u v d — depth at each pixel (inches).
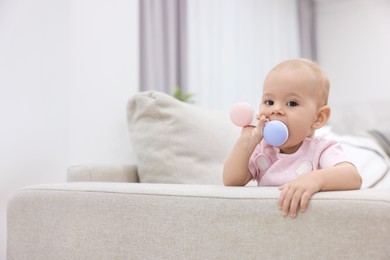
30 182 56.4
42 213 40.2
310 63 38.7
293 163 38.2
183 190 34.0
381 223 26.4
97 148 59.4
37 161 56.4
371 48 182.2
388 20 179.5
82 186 39.4
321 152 36.9
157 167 50.8
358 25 184.9
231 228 30.8
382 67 180.2
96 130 59.4
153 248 33.9
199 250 31.9
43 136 56.7
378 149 70.6
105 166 52.2
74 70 57.0
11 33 56.4
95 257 36.8
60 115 56.5
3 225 55.2
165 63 115.9
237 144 38.1
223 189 33.5
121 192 36.2
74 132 56.6
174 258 32.9
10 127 55.9
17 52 56.6
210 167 51.9
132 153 64.2
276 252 29.1
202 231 31.9
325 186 30.0
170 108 52.4
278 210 29.4
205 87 133.1
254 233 30.0
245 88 154.3
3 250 55.0
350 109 167.5
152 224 34.1
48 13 57.4
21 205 41.5
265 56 166.6
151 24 111.4
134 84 65.9
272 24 171.6
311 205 28.4
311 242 28.1
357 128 165.2
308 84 36.7
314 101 37.2
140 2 109.0
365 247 26.6
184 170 50.4
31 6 57.3
